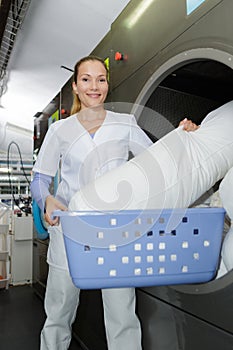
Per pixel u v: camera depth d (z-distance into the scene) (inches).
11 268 156.1
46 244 118.8
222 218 32.5
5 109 222.1
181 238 31.4
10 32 123.3
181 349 42.6
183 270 31.7
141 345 52.1
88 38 125.3
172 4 50.8
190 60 46.4
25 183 220.4
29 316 109.4
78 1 105.4
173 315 44.3
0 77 169.6
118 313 49.9
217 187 47.0
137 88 61.2
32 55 150.1
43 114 131.7
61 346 58.3
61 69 157.3
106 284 30.5
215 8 40.8
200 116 64.7
